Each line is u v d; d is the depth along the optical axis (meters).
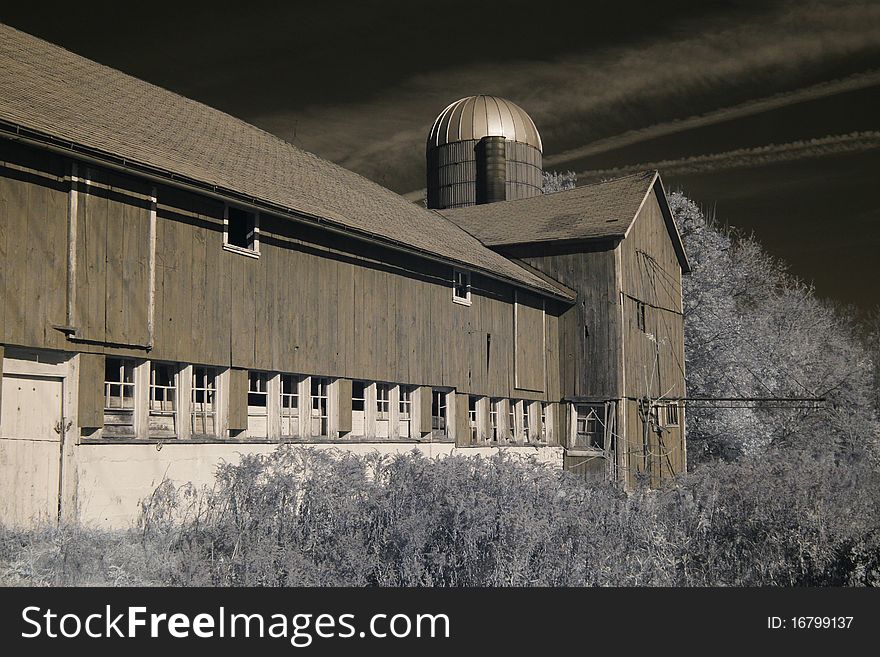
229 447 14.06
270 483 10.37
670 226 30.70
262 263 15.11
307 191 17.89
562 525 10.05
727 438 35.06
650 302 28.41
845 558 10.29
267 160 18.84
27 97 12.37
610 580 9.73
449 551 9.41
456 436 20.83
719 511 11.31
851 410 35.09
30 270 11.04
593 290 26.02
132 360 12.65
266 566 8.97
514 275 23.30
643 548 10.86
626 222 26.22
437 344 20.33
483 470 10.55
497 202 31.86
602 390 25.64
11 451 10.74
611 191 28.98
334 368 16.73
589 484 11.73
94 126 12.75
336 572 9.23
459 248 22.61
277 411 15.29
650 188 28.39
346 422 16.97
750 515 11.06
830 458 28.02
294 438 15.65
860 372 39.69
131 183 12.56
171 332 13.12
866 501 11.31
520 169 36.72
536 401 24.97
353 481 10.52
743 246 44.09
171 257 13.23
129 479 12.28
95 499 11.77
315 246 16.47
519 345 24.02
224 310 14.17
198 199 13.82
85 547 9.85
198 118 18.70
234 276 14.45
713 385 36.28
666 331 29.86
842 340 60.81
